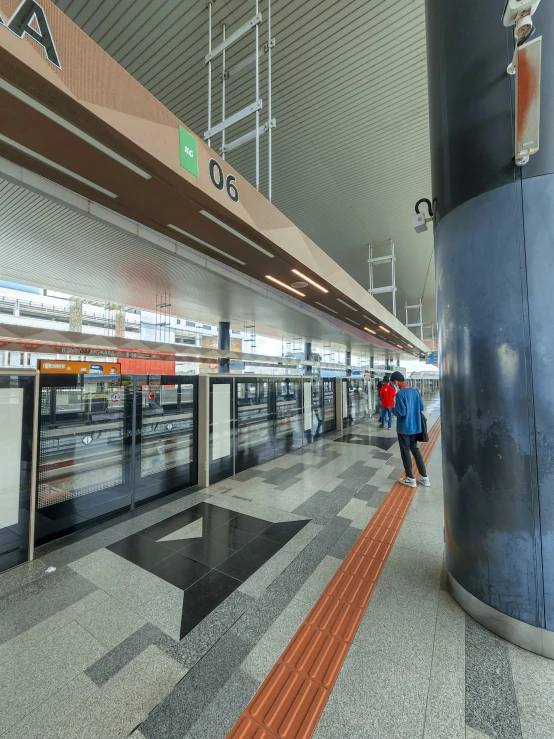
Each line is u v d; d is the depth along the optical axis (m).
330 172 6.47
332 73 4.46
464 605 2.47
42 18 1.53
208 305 12.92
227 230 3.34
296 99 4.88
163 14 3.84
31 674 1.98
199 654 2.12
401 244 9.64
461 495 2.47
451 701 1.78
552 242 2.05
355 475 6.06
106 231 7.24
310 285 5.37
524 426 2.12
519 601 2.13
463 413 2.44
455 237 2.47
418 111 5.08
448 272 2.56
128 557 3.32
